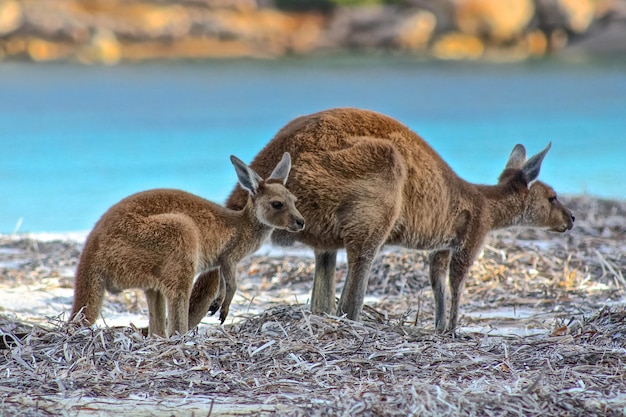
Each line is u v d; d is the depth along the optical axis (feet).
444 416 56.59
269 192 80.74
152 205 76.79
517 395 60.08
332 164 82.12
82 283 74.79
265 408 58.54
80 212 171.22
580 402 59.57
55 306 97.09
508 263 113.80
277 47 570.05
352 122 84.33
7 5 512.63
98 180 207.72
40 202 180.96
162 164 230.89
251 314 90.38
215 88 406.21
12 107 334.24
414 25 568.00
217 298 82.17
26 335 72.49
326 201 82.07
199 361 67.77
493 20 561.43
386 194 81.71
